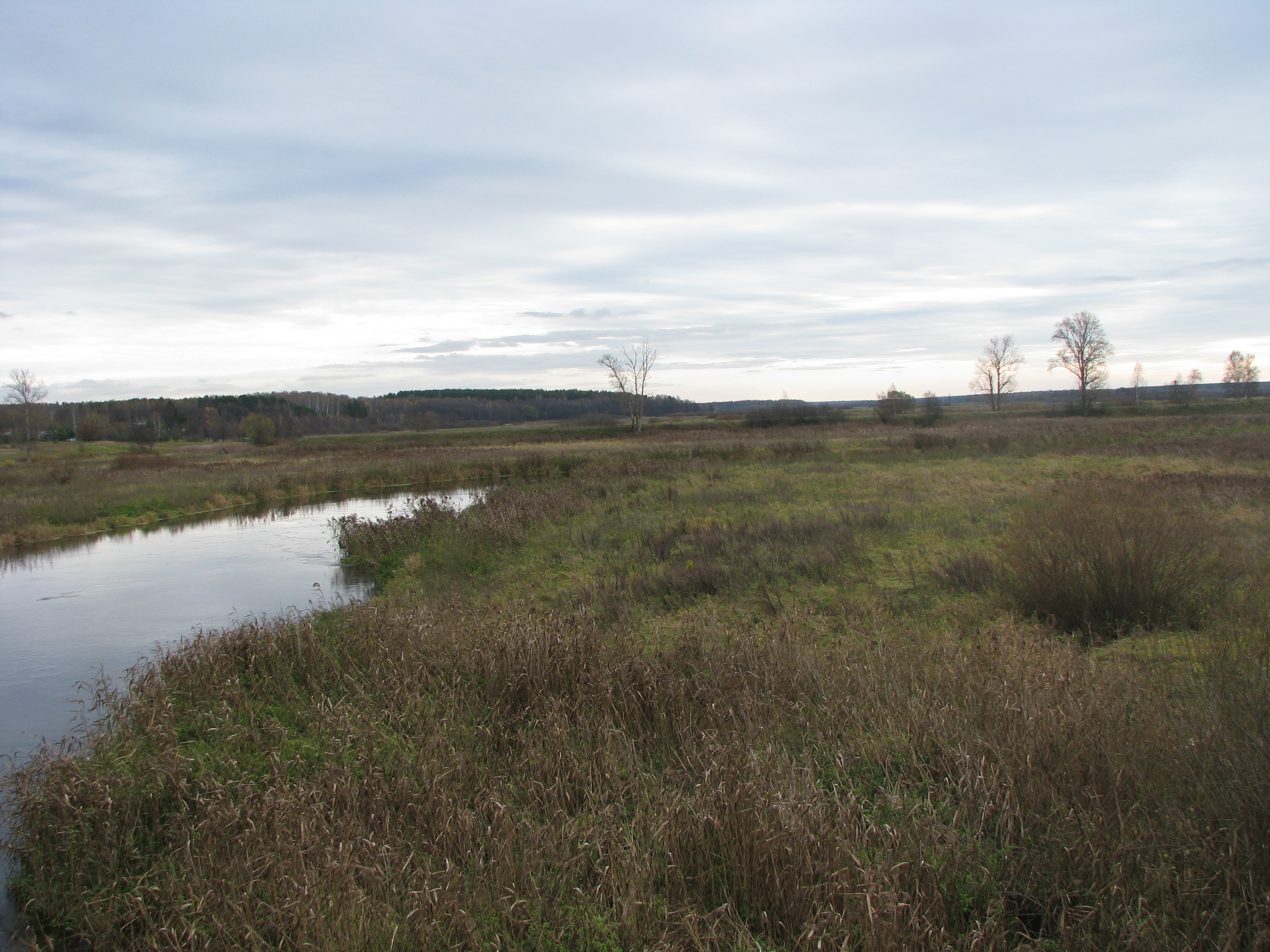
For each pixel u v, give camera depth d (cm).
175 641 954
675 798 418
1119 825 344
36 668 858
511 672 612
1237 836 318
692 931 317
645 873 364
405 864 391
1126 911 301
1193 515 1030
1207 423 4100
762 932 337
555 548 1277
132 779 509
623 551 1204
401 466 3212
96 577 1384
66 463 3544
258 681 680
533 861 388
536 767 482
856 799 408
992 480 1855
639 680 583
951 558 971
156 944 361
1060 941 306
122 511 2225
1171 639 636
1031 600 748
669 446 3816
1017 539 870
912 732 465
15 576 1428
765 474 2261
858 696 532
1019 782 390
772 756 449
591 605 909
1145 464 2058
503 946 344
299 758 536
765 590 902
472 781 483
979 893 341
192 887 393
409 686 621
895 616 779
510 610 857
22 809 470
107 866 439
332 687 662
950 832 358
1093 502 812
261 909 371
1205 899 304
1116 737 404
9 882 451
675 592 935
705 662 640
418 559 1340
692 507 1616
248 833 427
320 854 403
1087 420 5294
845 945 297
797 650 624
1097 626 685
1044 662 545
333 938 337
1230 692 411
